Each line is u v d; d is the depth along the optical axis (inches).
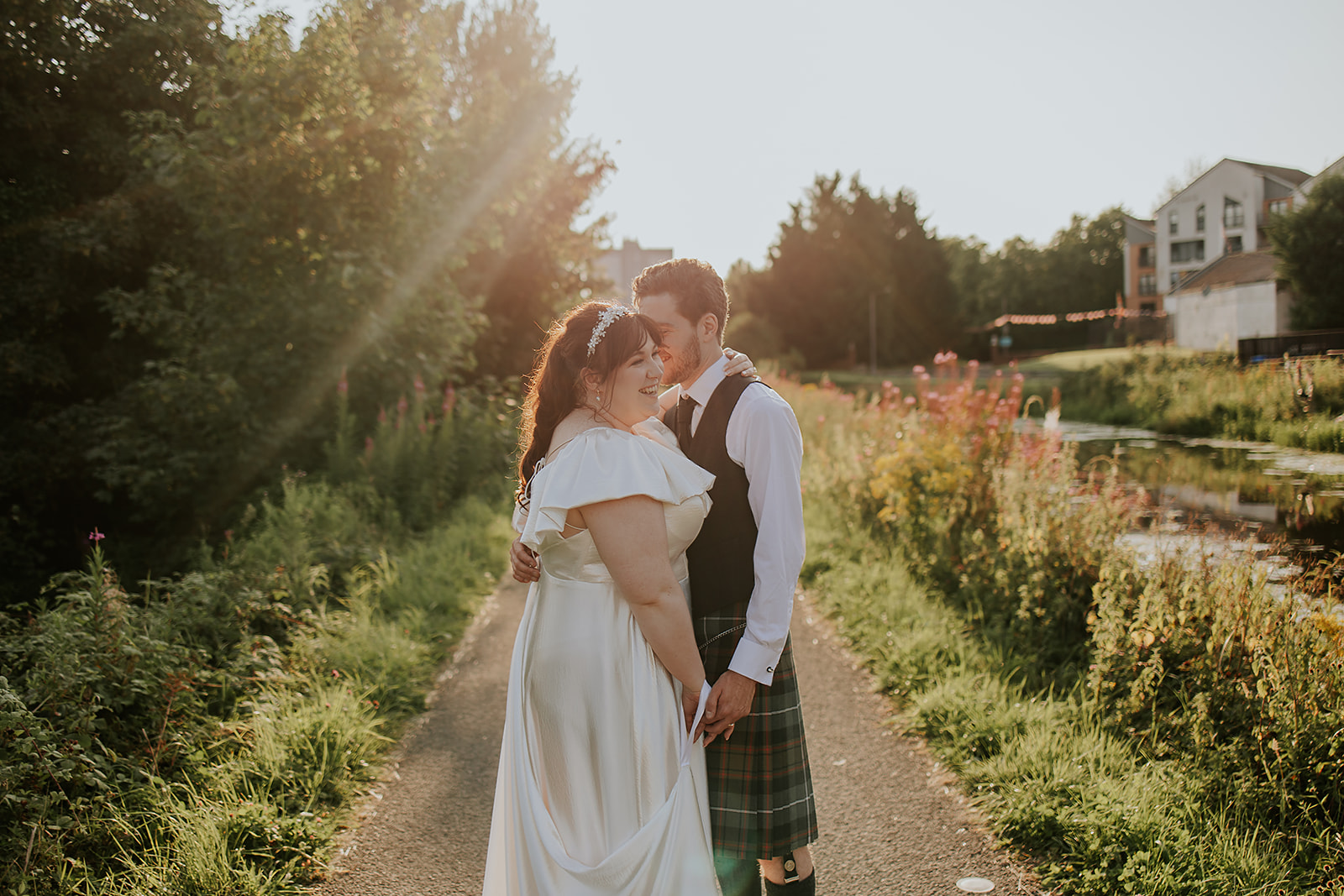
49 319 415.5
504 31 749.3
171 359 353.4
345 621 195.3
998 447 228.5
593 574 72.0
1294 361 394.0
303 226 365.4
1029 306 3176.7
